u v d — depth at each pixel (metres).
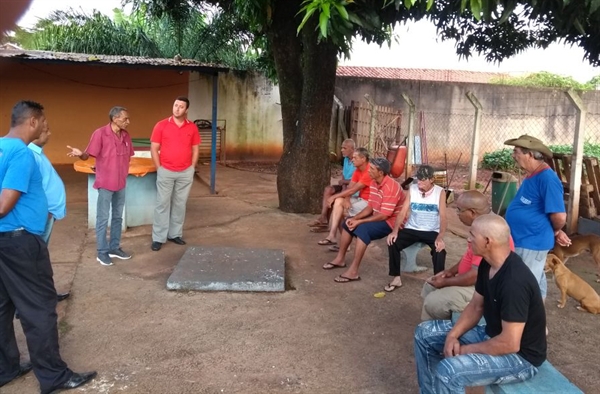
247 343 3.75
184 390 3.12
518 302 2.28
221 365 3.43
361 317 4.25
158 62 8.62
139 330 3.92
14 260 2.83
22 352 3.53
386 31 5.79
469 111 15.97
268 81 14.30
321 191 8.02
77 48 12.73
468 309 2.62
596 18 3.55
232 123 14.24
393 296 4.71
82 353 3.54
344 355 3.62
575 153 6.46
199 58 13.70
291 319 4.18
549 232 3.67
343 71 22.09
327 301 4.57
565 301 4.52
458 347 2.50
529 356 2.40
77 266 5.32
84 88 12.84
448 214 8.32
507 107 16.03
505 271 2.35
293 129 8.24
